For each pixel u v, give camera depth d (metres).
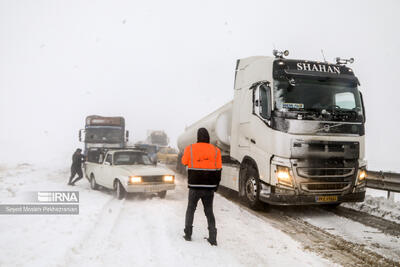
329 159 6.34
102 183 9.58
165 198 8.62
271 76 6.69
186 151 4.67
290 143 6.20
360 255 4.46
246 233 5.30
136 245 4.44
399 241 5.15
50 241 4.42
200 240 4.75
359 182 6.56
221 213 6.75
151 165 9.62
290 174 6.16
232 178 8.66
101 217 6.11
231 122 9.13
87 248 4.29
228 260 3.99
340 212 7.33
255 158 7.11
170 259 3.92
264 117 6.76
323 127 6.38
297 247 4.71
